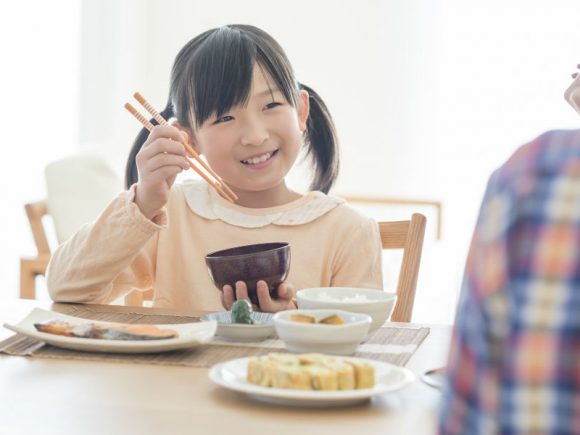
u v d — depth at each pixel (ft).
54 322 3.59
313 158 5.66
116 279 5.12
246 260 4.02
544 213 1.53
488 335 1.59
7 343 3.53
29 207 9.86
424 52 15.19
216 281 4.11
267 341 3.66
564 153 1.58
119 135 15.57
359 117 15.65
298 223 5.20
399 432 2.53
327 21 15.71
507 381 1.52
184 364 3.24
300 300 3.74
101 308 4.51
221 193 4.73
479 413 1.59
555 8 14.30
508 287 1.55
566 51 14.33
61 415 2.66
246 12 16.07
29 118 14.48
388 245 5.24
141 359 3.32
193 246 5.25
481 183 14.90
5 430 2.52
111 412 2.69
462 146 14.99
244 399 2.83
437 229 12.86
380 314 3.68
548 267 1.50
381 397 2.87
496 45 14.66
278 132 4.87
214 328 3.53
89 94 15.06
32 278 9.79
